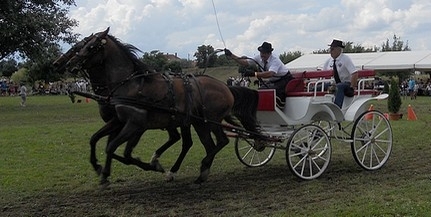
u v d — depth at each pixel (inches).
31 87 2337.6
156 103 281.9
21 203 270.7
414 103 1164.5
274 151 381.4
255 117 323.9
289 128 343.6
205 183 316.5
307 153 324.5
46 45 1145.4
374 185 299.0
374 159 387.2
